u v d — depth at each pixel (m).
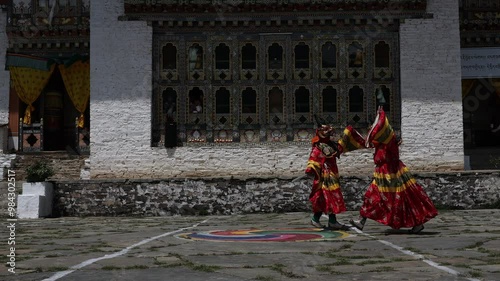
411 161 22.31
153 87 22.77
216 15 22.88
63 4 25.00
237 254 7.68
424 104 22.39
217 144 22.53
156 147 22.50
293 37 22.88
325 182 11.60
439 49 22.52
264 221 15.61
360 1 22.67
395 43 22.70
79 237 10.93
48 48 25.03
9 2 24.97
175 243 9.26
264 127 22.67
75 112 26.53
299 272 6.18
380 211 10.69
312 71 22.80
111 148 22.47
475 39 24.56
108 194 19.72
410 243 8.91
